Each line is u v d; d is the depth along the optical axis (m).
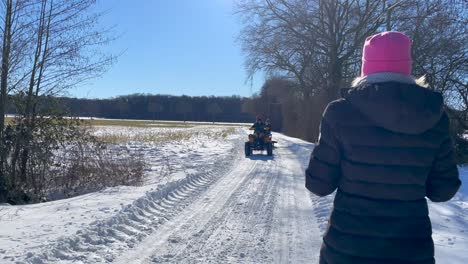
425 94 2.61
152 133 36.34
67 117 12.30
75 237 6.48
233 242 7.06
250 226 8.08
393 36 2.70
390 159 2.58
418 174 2.60
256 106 74.50
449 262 5.67
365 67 2.81
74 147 12.45
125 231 7.31
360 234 2.59
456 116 19.25
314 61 34.81
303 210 9.50
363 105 2.62
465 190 11.31
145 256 6.25
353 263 2.59
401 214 2.57
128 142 25.95
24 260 5.42
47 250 5.84
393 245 2.54
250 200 10.48
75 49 11.83
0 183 10.94
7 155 11.22
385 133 2.59
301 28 31.31
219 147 26.50
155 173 14.09
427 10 21.23
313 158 2.84
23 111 11.66
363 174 2.62
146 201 9.29
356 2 30.19
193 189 11.70
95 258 5.98
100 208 8.33
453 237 6.76
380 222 2.57
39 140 11.73
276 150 27.23
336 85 30.89
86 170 12.07
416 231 2.57
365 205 2.61
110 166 12.58
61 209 8.31
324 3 30.14
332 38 30.41
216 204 9.96
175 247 6.72
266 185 12.84
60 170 12.02
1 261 5.38
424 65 19.83
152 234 7.37
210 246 6.82
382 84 2.61
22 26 11.20
